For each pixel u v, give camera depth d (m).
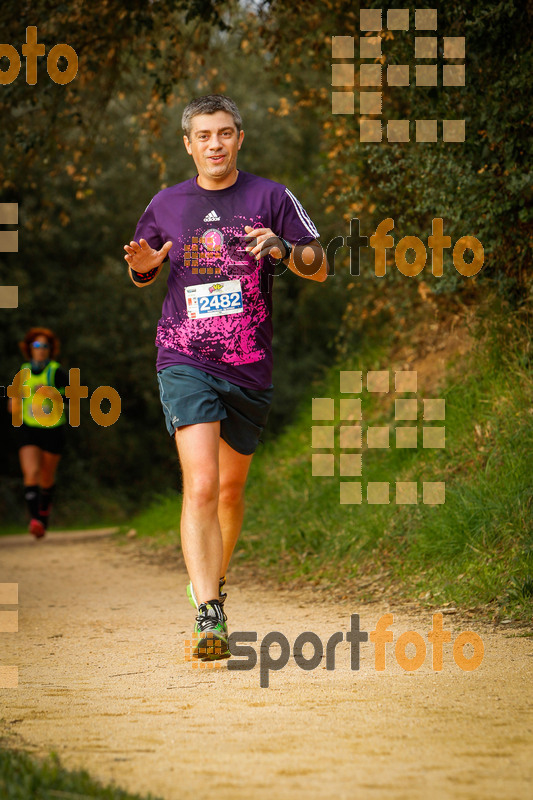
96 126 11.07
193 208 4.75
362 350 12.09
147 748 3.06
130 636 5.55
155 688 4.01
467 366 8.98
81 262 25.91
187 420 4.59
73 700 3.82
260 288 4.75
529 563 5.92
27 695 3.94
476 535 6.59
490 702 3.56
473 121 7.64
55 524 25.52
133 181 23.44
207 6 9.39
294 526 9.18
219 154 4.68
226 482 4.99
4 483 25.89
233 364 4.71
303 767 2.80
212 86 11.84
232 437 4.87
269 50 10.62
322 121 11.02
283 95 13.08
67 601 7.33
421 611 5.91
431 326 10.54
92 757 2.97
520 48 7.22
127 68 10.46
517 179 7.18
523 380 7.77
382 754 2.92
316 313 26.89
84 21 9.48
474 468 7.54
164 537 12.38
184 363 4.72
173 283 4.81
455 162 7.67
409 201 8.80
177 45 10.45
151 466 28.19
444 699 3.63
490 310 8.55
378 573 7.20
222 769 2.80
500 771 2.73
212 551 4.50
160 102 11.14
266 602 6.88
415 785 2.62
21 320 24.89
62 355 25.59
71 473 26.67
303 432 12.53
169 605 6.94
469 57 7.69
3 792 2.52
